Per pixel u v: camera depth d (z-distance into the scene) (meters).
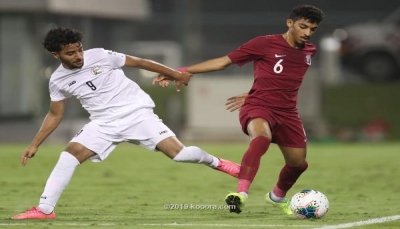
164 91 111.50
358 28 103.50
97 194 37.31
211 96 87.25
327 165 53.81
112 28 93.88
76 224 26.86
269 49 28.45
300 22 27.95
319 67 124.69
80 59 27.23
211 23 137.62
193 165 53.53
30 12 80.62
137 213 30.41
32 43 81.94
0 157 58.56
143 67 28.48
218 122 87.31
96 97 27.73
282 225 26.59
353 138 89.69
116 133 27.73
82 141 27.77
